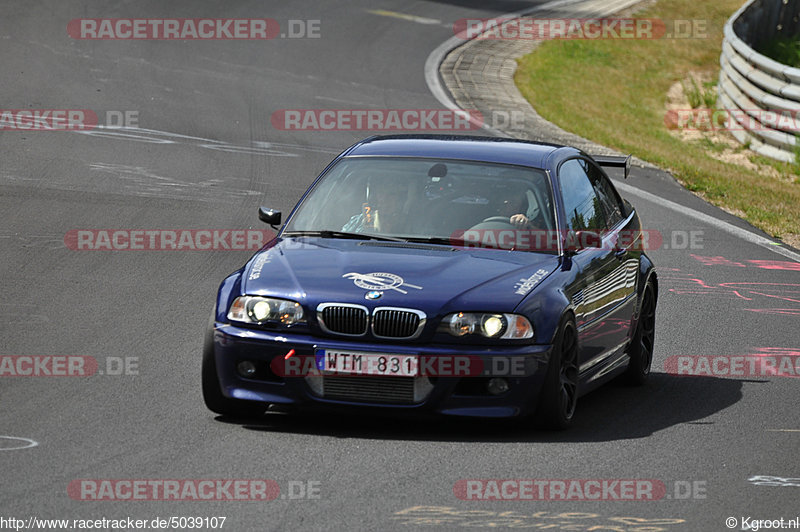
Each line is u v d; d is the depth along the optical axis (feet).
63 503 58.39
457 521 57.98
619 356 91.61
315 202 87.40
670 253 149.79
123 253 126.52
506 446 72.33
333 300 73.31
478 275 76.43
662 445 74.74
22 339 93.97
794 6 344.08
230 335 74.28
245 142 196.24
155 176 167.12
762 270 143.13
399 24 346.74
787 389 92.89
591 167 97.76
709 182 200.34
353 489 62.28
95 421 73.61
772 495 64.95
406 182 86.94
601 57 339.77
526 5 411.95
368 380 72.49
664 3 427.33
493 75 290.56
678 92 316.40
